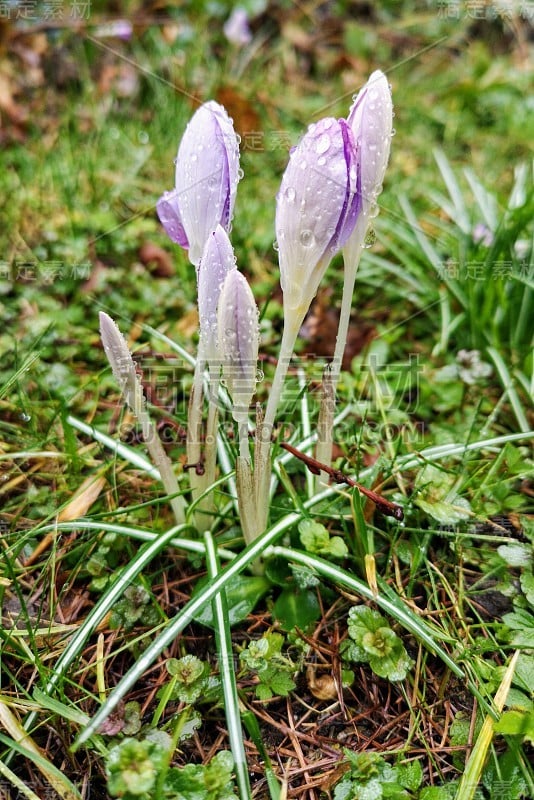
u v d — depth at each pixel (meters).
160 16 0.52
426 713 0.19
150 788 0.17
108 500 0.24
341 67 0.53
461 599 0.21
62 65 0.46
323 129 0.16
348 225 0.17
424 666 0.20
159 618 0.21
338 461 0.26
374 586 0.19
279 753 0.19
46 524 0.23
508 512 0.24
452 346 0.32
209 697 0.19
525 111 0.49
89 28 0.46
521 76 0.53
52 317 0.31
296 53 0.54
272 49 0.53
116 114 0.44
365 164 0.17
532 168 0.34
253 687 0.20
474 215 0.34
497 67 0.53
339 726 0.19
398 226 0.35
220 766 0.17
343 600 0.22
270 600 0.21
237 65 0.50
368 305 0.34
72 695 0.19
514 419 0.28
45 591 0.22
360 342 0.32
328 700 0.20
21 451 0.25
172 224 0.20
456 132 0.48
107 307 0.32
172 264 0.35
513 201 0.33
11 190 0.38
